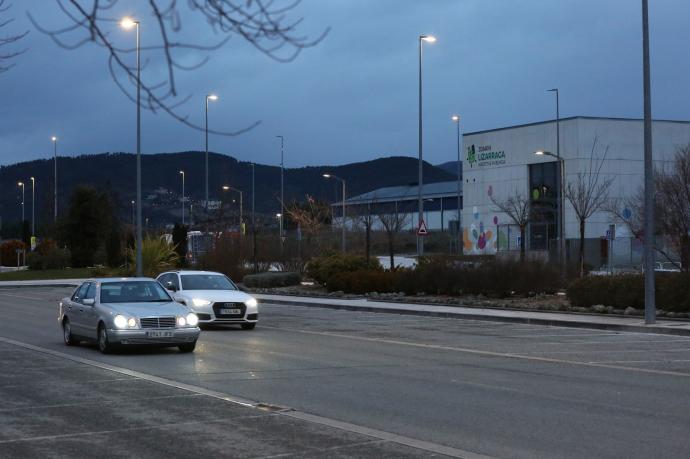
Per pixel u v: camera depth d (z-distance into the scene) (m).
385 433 9.19
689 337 20.72
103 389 12.23
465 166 68.19
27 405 10.92
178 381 13.06
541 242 60.81
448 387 12.50
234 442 8.74
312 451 8.32
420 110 39.78
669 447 8.52
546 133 61.16
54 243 78.31
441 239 76.94
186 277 23.67
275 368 14.66
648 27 22.64
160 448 8.48
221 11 4.15
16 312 30.48
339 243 59.91
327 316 28.05
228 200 75.75
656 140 60.81
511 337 20.75
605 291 27.53
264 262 49.72
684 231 33.91
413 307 29.97
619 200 56.25
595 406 10.91
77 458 8.06
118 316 16.56
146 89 4.24
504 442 8.75
